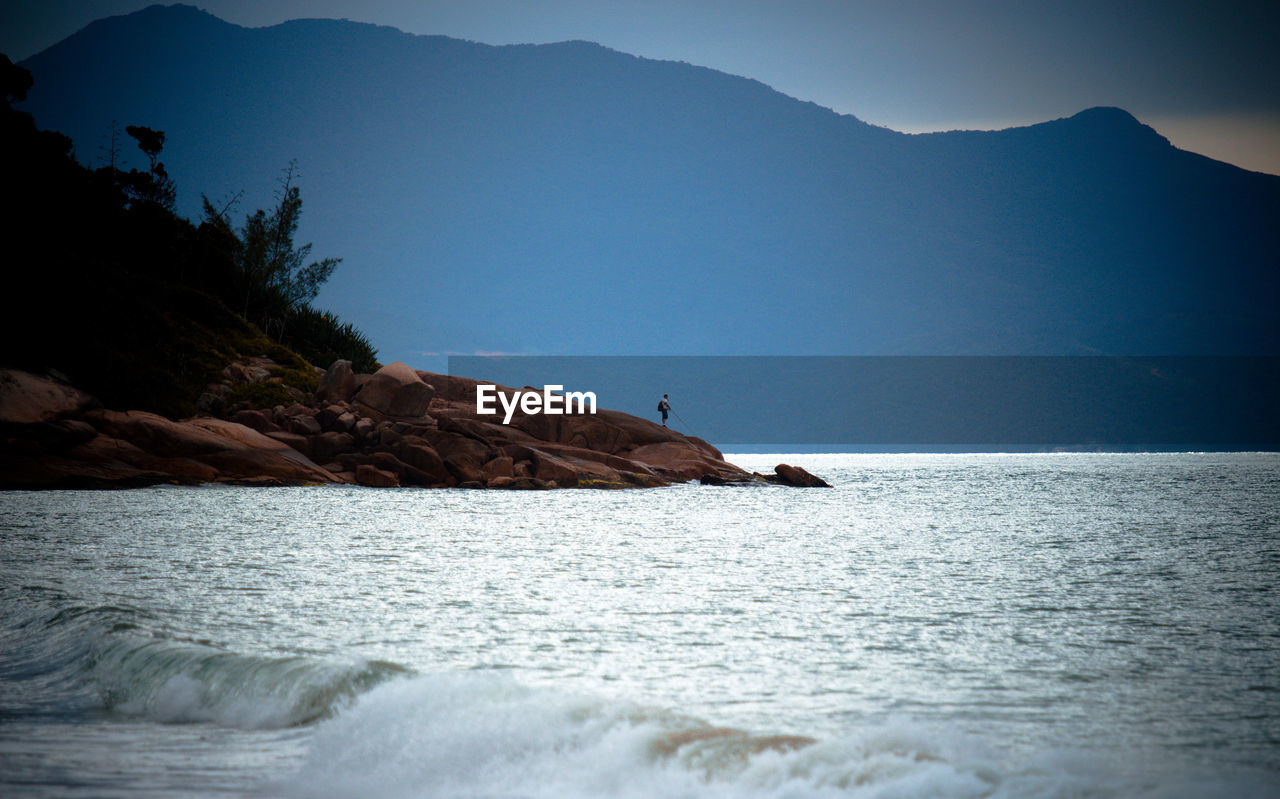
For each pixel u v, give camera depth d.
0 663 11.77
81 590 16.53
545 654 12.09
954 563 21.42
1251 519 33.28
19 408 38.19
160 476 39.19
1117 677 10.92
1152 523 31.84
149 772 7.91
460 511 33.94
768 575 19.48
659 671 11.21
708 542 25.52
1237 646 12.62
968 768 7.18
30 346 40.81
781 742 7.82
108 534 24.75
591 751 7.84
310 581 18.05
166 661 11.10
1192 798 6.86
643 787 7.21
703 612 15.15
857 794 6.78
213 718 9.54
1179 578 19.09
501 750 7.99
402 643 12.66
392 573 19.25
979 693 10.23
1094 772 7.37
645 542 25.41
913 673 11.12
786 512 35.78
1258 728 8.92
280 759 8.23
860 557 22.45
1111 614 15.04
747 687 10.48
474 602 15.97
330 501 36.00
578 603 15.95
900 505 39.97
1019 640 13.01
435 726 8.53
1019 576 19.36
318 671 10.33
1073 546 24.84
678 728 8.23
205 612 14.71
